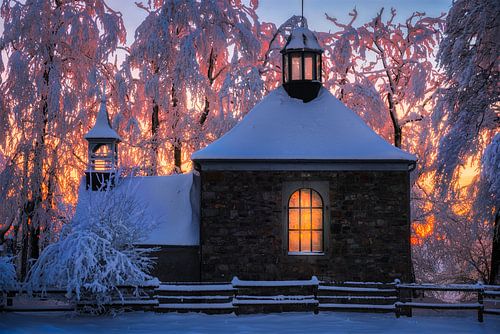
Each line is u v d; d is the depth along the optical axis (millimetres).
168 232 17828
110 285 14109
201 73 25938
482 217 21844
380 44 27328
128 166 25344
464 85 19906
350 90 25938
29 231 24719
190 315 14789
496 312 14250
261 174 16984
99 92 25625
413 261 26953
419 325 13734
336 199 16922
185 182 19188
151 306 14852
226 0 27688
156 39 26094
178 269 17578
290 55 19469
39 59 25406
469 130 20703
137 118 27609
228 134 18016
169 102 26547
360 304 15805
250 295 16594
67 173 25344
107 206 14602
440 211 25188
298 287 16688
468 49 20516
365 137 17875
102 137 20234
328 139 17703
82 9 26734
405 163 16953
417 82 25531
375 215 16906
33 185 24516
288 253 16828
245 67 25922
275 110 18750
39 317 14141
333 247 16812
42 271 13875
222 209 16906
